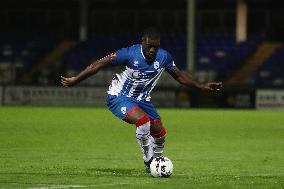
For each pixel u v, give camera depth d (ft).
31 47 537.24
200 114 362.53
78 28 570.05
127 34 547.08
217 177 121.90
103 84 440.45
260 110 411.13
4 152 171.42
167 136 230.68
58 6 577.43
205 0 549.54
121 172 129.29
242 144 203.82
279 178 120.78
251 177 122.11
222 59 504.02
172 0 559.38
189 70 425.69
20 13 584.81
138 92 122.52
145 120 120.47
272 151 183.21
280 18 542.98
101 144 198.59
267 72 483.10
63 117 321.32
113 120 306.35
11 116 322.14
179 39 532.32
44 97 436.76
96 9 569.23
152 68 120.57
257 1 541.34
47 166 140.56
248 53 508.12
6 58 525.34
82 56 517.96
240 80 481.05
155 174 118.52
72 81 118.83
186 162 154.51
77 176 120.37
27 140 206.90
